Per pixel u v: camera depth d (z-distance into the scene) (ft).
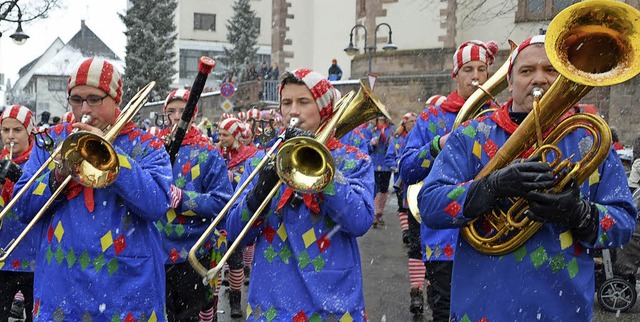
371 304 24.32
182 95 19.36
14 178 15.31
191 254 11.41
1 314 18.26
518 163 9.25
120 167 11.99
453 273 10.68
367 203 11.82
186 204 16.92
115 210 12.39
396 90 82.64
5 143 19.56
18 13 71.15
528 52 10.14
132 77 149.07
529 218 9.43
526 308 9.83
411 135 18.16
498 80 15.25
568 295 9.80
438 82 80.33
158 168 12.83
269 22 198.80
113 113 12.96
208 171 17.66
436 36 80.79
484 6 72.38
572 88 9.01
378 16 84.53
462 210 9.79
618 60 8.87
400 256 33.19
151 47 149.69
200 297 17.84
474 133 10.46
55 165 12.14
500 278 9.97
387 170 45.06
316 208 11.59
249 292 12.02
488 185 9.50
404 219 34.19
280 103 12.57
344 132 13.28
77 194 12.41
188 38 191.93
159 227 16.94
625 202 9.95
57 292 12.28
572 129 9.52
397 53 82.58
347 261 11.81
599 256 24.49
